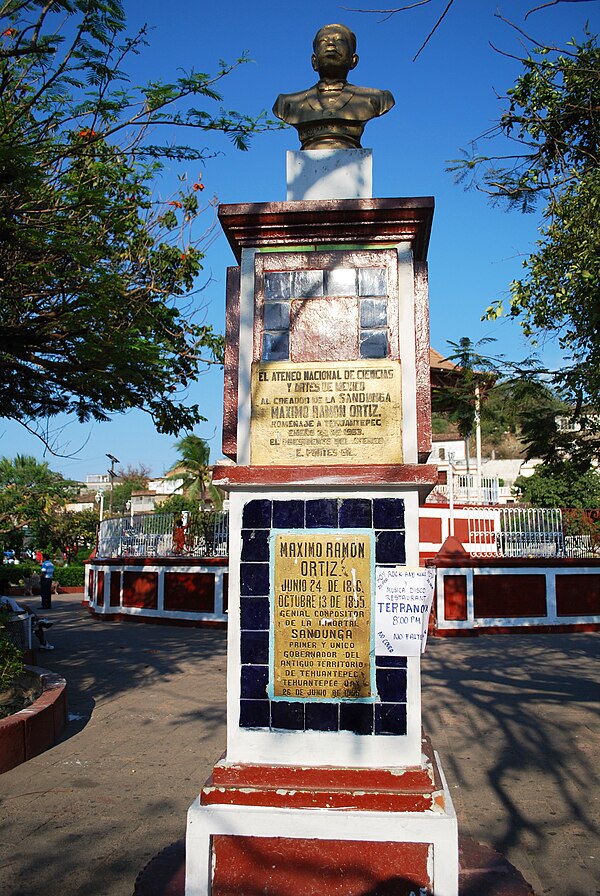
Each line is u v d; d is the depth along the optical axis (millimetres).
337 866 2986
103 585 17922
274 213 3514
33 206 6945
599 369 7238
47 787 5316
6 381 8703
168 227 8344
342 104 3816
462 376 8297
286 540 3338
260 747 3217
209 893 3004
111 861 4074
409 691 3199
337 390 3426
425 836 2957
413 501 3301
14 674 6934
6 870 3963
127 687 9133
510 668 10547
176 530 16828
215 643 13148
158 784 5398
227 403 3516
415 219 3502
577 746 6449
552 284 7723
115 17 5867
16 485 17547
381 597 3262
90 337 7398
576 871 3990
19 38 5934
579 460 8547
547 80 7793
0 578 20500
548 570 15086
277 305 3549
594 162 7930
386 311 3502
